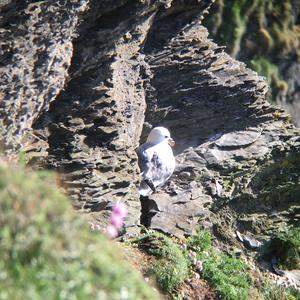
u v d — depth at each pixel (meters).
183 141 52.31
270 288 46.41
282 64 71.44
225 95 52.22
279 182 52.03
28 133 38.38
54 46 35.50
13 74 33.59
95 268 21.56
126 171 43.53
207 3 51.47
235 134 52.47
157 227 45.91
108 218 41.47
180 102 51.66
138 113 47.84
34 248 21.00
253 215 50.62
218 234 48.66
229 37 70.06
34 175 22.56
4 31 33.03
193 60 51.28
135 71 46.94
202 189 49.59
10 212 21.09
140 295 22.47
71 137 41.41
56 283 20.81
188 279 42.28
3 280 20.55
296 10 73.62
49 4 34.47
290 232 50.19
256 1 71.69
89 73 41.84
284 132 53.31
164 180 48.22
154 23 49.78
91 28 40.00
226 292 42.69
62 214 21.70
